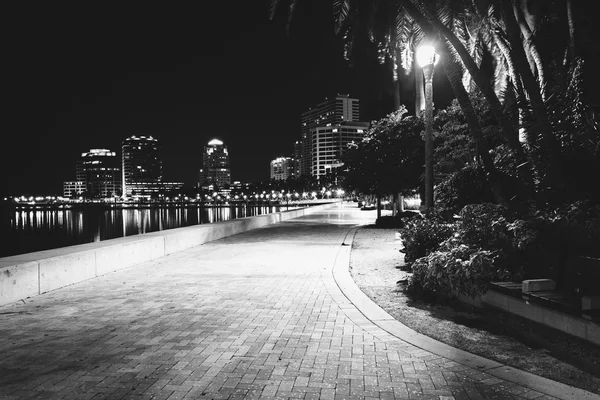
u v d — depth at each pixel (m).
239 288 8.42
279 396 3.88
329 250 14.09
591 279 5.52
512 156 9.09
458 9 11.04
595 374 4.25
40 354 4.94
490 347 5.06
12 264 7.54
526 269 6.76
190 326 5.98
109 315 6.55
